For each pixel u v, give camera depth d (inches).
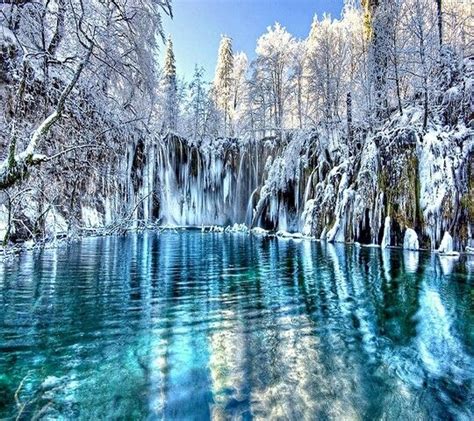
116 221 655.1
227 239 778.2
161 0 523.8
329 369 161.6
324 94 957.2
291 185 911.7
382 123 714.8
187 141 1153.4
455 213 496.7
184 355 172.7
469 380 153.8
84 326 209.0
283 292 294.7
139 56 559.8
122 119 601.3
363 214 615.8
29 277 334.0
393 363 168.4
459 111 585.0
